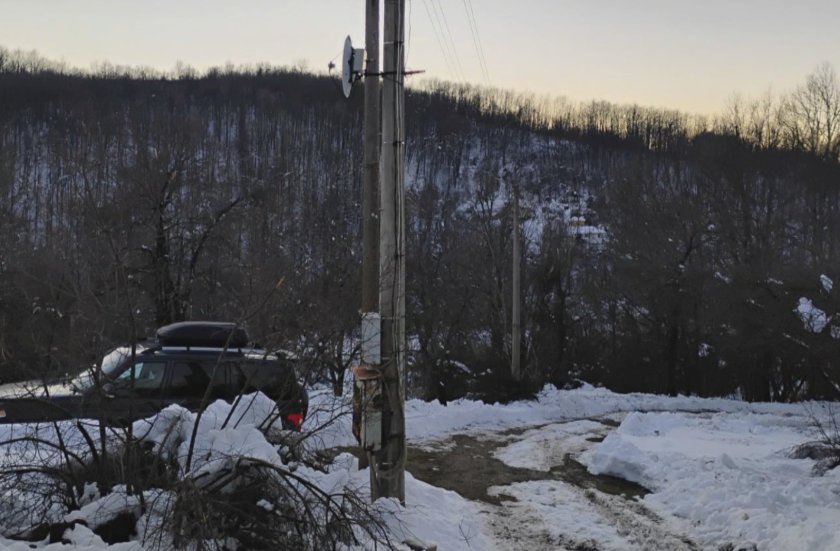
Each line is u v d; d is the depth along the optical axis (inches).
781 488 344.5
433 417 620.7
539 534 295.3
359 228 1002.1
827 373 1202.6
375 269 301.0
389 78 302.7
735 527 297.0
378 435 286.4
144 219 733.9
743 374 1316.4
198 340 373.4
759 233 1362.0
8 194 716.7
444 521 289.6
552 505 345.7
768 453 498.3
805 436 634.2
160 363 357.4
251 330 303.9
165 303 853.8
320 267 673.6
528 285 1219.2
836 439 464.4
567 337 1307.8
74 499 224.2
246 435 239.8
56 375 235.5
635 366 1354.6
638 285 1343.5
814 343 1178.0
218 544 201.9
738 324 1238.3
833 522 287.0
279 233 814.5
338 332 312.3
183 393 353.4
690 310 1311.5
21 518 214.1
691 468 393.4
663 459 423.2
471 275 1198.9
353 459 334.0
